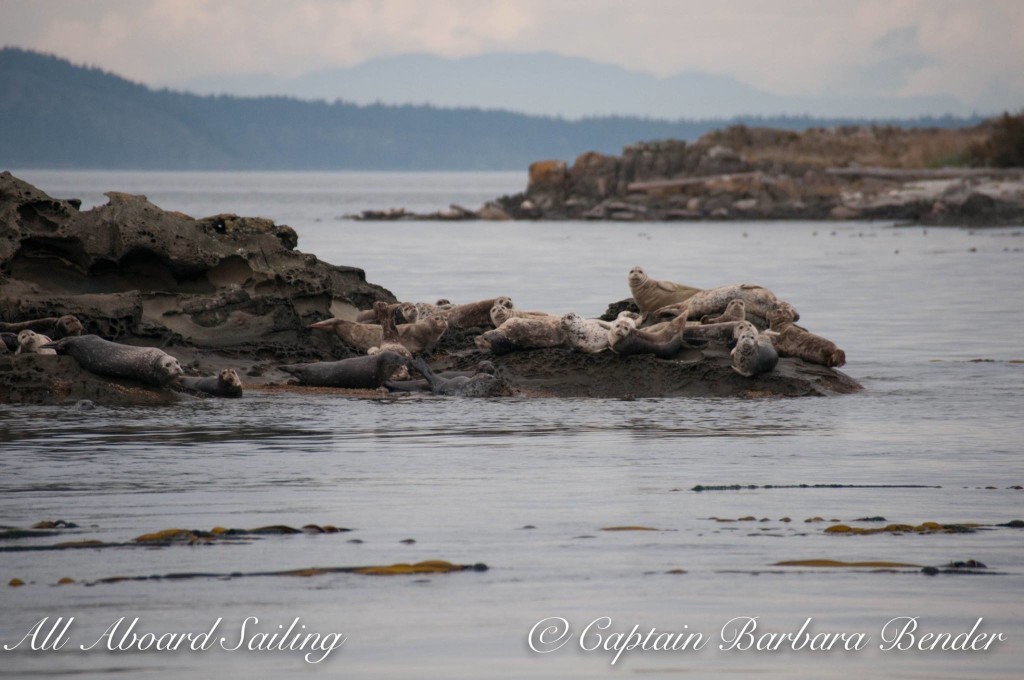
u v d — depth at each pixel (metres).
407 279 136.50
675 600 30.47
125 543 34.94
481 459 47.66
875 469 45.94
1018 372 72.56
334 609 29.73
